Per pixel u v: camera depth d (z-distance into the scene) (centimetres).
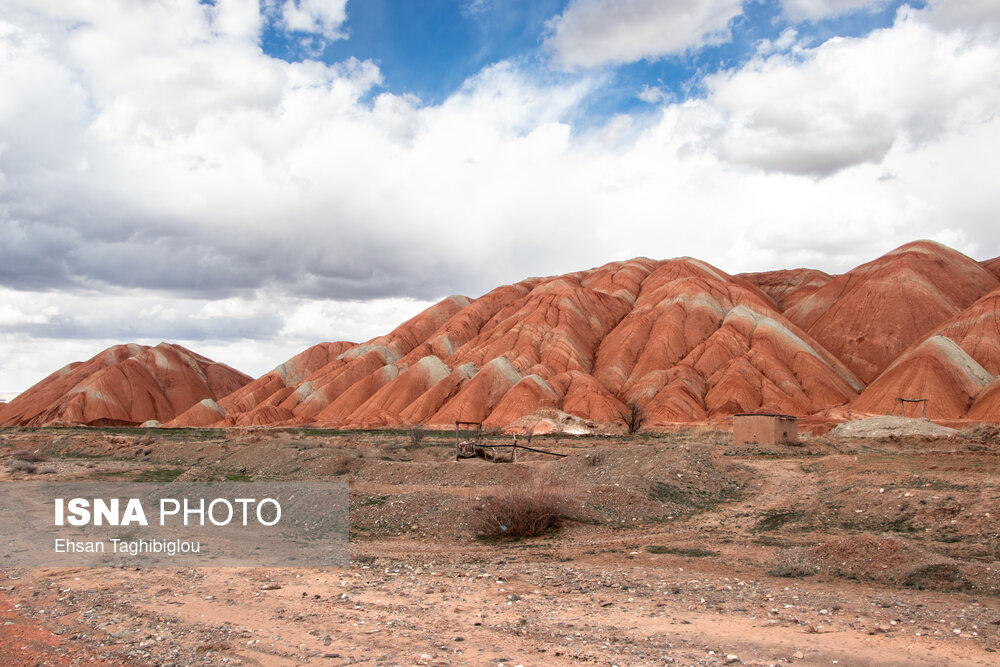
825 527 2186
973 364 11375
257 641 1245
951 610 1324
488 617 1356
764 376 12512
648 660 1105
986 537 1855
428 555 2003
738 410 11588
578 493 2586
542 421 8612
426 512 2436
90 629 1355
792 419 5056
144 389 19888
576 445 5422
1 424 19312
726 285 16175
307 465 3728
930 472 2675
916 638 1172
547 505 2308
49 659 1196
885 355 14400
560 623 1304
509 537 2234
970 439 4862
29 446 7294
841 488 2559
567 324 15138
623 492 2591
